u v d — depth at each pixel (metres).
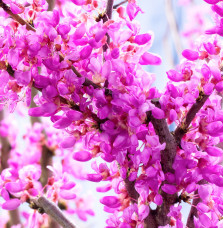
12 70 0.52
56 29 0.52
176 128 0.53
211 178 0.52
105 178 0.54
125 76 0.52
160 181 0.53
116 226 0.54
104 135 0.52
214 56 0.54
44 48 0.52
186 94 0.52
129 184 0.54
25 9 0.55
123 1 0.56
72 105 0.52
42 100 0.53
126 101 0.51
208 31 0.53
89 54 0.52
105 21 0.55
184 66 0.53
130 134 0.52
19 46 0.51
